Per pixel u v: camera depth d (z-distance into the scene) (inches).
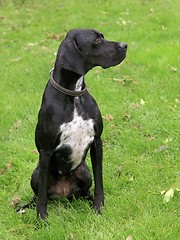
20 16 557.3
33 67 347.3
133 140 223.5
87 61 159.2
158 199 174.2
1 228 165.6
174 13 439.5
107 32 427.2
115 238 150.0
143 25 420.8
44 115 158.1
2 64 378.3
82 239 153.2
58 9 548.7
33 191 180.2
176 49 344.8
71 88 156.0
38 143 162.7
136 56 343.6
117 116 252.5
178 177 185.2
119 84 299.7
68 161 165.8
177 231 151.8
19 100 290.2
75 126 158.2
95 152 167.5
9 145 236.7
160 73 308.3
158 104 261.9
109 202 174.2
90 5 533.3
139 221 158.9
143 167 200.7
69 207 178.1
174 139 223.9
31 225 165.8
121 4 510.9
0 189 199.5
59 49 156.4
